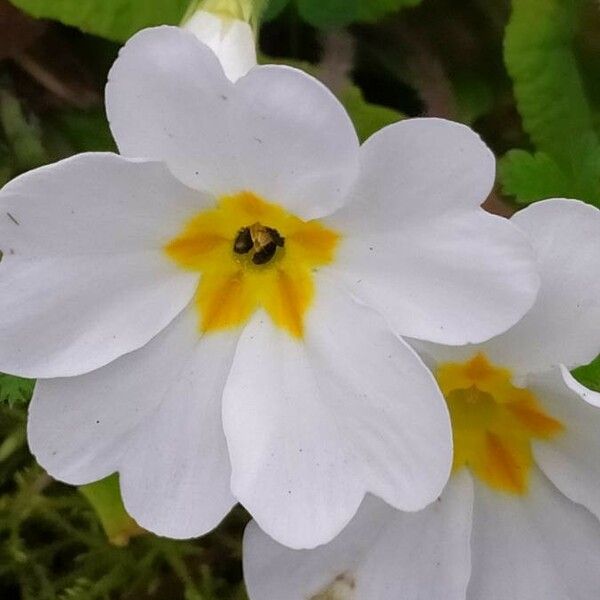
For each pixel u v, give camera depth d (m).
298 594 0.08
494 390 0.08
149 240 0.07
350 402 0.07
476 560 0.08
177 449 0.08
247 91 0.06
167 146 0.07
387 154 0.07
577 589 0.08
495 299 0.07
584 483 0.08
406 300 0.07
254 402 0.07
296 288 0.08
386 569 0.08
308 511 0.07
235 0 0.07
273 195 0.07
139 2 0.09
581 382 0.08
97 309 0.07
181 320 0.08
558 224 0.07
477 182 0.07
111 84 0.06
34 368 0.07
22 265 0.07
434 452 0.07
